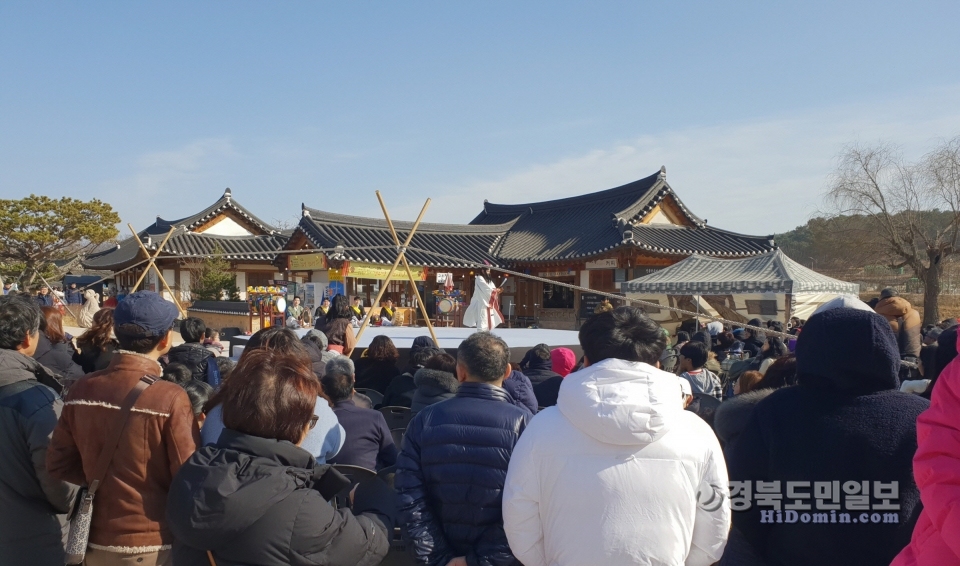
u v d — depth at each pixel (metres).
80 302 28.02
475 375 2.82
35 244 31.64
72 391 2.67
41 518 2.89
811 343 2.15
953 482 1.48
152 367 2.74
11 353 2.93
